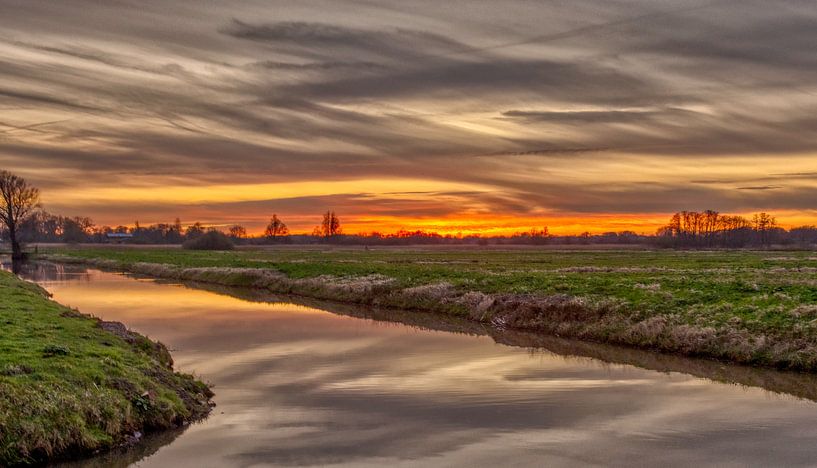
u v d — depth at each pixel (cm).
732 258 8831
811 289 3322
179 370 2361
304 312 4247
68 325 2514
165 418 1661
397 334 3322
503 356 2719
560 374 2352
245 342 3011
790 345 2475
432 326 3647
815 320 2570
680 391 2089
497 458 1432
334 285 5250
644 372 2395
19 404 1455
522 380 2245
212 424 1692
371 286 4938
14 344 1928
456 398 1975
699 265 6638
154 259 10581
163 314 4028
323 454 1461
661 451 1483
